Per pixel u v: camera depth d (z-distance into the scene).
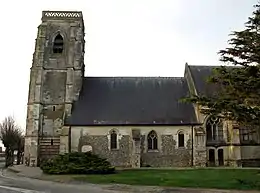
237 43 23.55
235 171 33.00
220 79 24.19
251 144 41.22
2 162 79.19
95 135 41.28
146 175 30.59
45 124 43.59
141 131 41.59
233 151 40.59
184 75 49.62
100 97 45.09
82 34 47.97
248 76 22.41
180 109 43.94
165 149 41.50
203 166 40.19
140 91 46.53
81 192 21.31
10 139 61.78
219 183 24.36
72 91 44.09
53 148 42.94
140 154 40.47
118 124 41.38
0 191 21.12
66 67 45.38
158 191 21.94
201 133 40.88
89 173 32.84
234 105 22.45
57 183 26.80
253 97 22.62
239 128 40.84
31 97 44.69
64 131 40.81
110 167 33.72
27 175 33.12
